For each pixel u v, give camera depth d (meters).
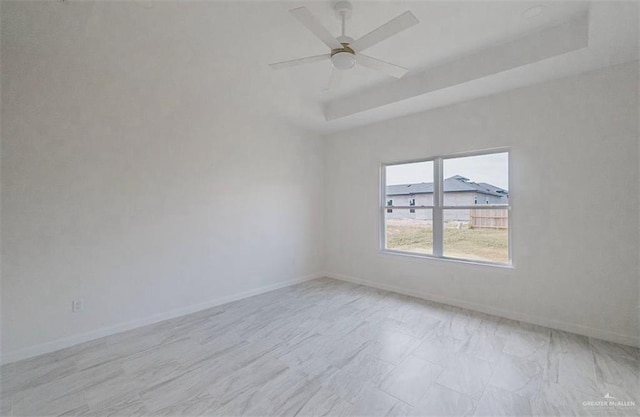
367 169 4.75
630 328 2.68
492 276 3.46
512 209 3.32
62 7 2.10
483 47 2.89
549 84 3.07
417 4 2.23
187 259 3.60
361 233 4.85
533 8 2.31
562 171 3.01
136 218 3.20
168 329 3.12
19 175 2.54
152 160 3.32
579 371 2.26
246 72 3.22
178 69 3.09
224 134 3.98
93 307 2.91
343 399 1.97
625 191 2.71
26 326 2.56
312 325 3.17
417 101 3.65
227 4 2.16
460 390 2.05
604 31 2.22
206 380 2.20
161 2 2.11
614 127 2.75
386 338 2.85
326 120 4.53
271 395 2.02
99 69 2.96
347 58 2.25
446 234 3.96
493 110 3.43
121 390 2.09
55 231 2.71
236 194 4.11
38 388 2.12
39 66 2.64
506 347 2.65
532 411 1.84
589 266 2.87
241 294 4.13
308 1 2.16
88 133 2.90
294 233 4.88
